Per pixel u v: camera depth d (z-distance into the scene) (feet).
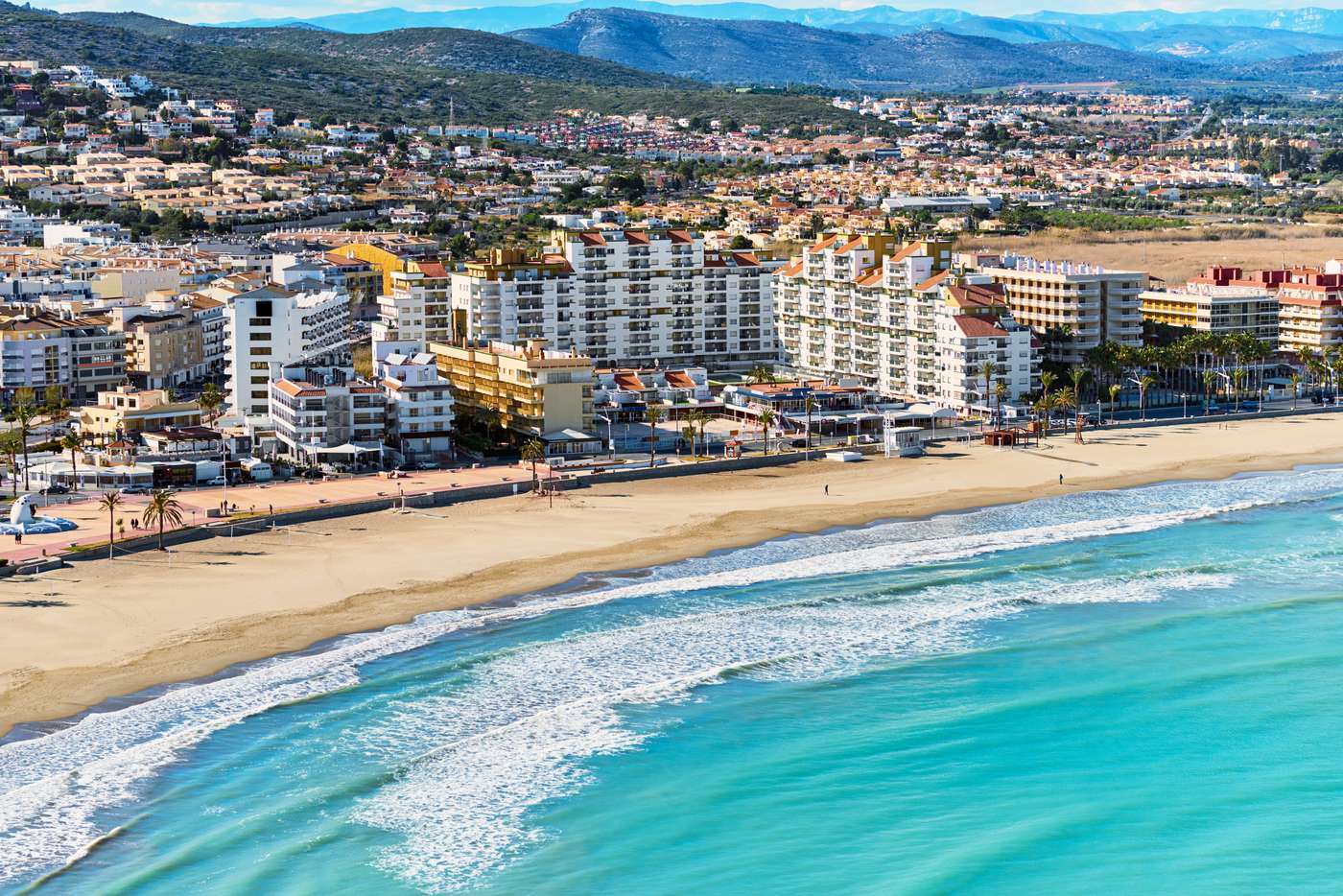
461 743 499.10
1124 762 487.61
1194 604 637.71
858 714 524.93
